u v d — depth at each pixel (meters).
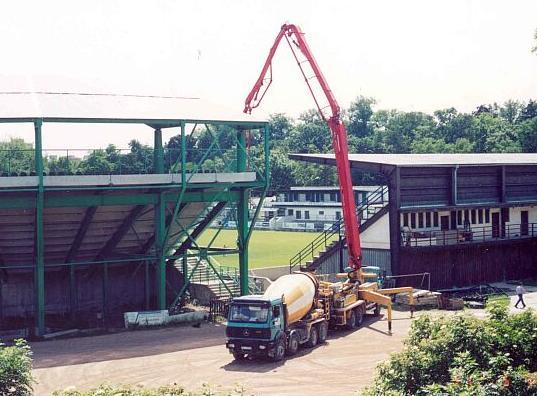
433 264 55.28
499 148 141.12
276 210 126.44
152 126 46.19
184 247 52.41
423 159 58.19
